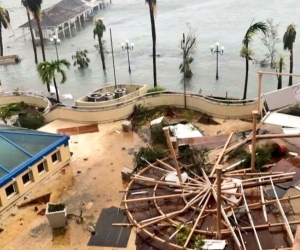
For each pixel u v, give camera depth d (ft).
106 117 110.83
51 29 301.02
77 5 339.16
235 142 92.94
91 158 95.40
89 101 130.11
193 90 180.55
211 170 80.84
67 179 88.48
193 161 82.89
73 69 222.69
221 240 63.00
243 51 138.92
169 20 326.44
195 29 288.92
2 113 130.11
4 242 73.20
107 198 81.41
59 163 91.61
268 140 90.89
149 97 114.01
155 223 68.54
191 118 107.34
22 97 138.41
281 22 283.18
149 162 86.33
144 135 102.47
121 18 351.46
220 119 106.73
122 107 110.73
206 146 91.91
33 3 180.04
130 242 69.67
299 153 86.74
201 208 69.10
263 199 70.08
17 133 90.07
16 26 369.50
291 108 97.91
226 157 86.02
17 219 78.48
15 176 81.10
